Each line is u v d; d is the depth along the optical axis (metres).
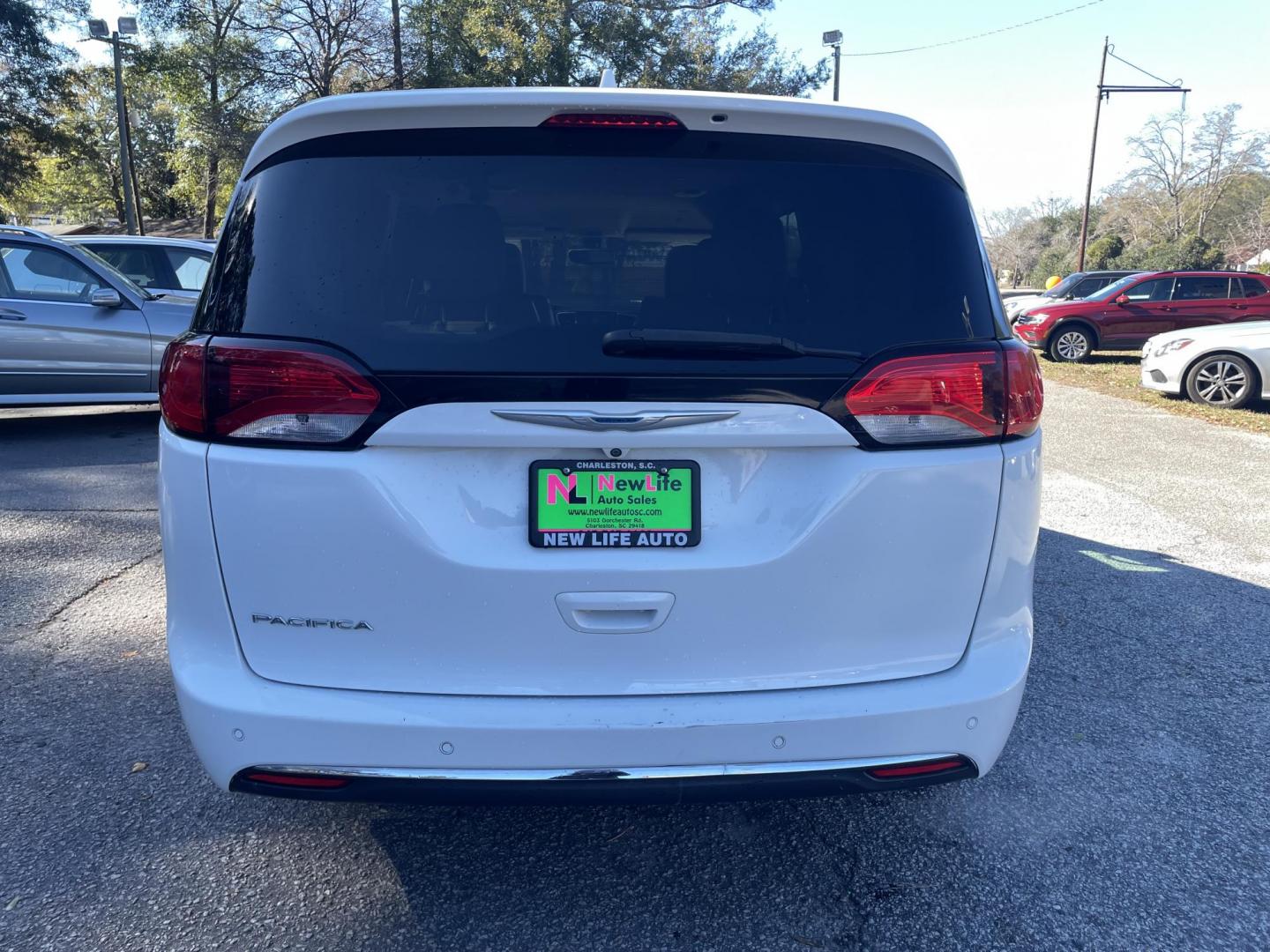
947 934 2.29
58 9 36.00
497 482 2.00
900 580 2.07
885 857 2.60
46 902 2.36
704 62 37.25
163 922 2.30
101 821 2.70
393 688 2.02
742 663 2.05
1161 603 4.57
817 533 2.02
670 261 2.02
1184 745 3.21
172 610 2.12
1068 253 74.44
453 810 2.81
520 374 1.94
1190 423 9.88
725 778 2.04
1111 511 6.30
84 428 8.97
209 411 2.00
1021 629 2.23
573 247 2.01
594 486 1.99
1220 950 2.24
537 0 33.81
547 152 2.04
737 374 1.96
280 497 1.97
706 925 2.32
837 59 32.16
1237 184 65.94
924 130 2.10
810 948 2.25
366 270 2.00
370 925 2.31
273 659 2.04
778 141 2.08
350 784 2.03
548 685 2.02
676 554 2.01
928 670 2.13
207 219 41.03
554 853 2.60
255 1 37.38
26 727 3.23
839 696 2.07
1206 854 2.61
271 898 2.39
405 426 1.93
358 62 37.78
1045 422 9.91
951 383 2.05
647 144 2.06
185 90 37.59
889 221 2.09
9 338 8.10
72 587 4.59
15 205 50.31
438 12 34.59
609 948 2.24
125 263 10.12
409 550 1.97
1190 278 16.86
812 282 2.04
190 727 2.08
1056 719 3.39
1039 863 2.57
